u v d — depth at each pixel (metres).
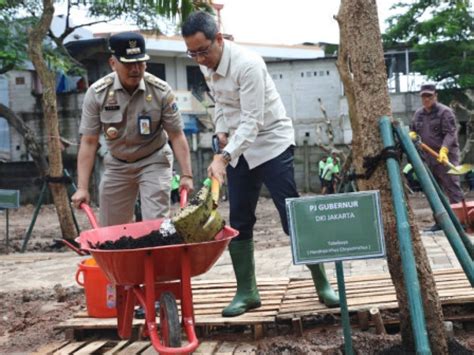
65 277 8.53
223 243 4.07
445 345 4.12
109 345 5.07
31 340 5.38
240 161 5.25
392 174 3.96
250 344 4.83
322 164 25.53
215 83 5.21
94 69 30.80
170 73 34.56
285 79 33.88
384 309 4.95
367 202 3.79
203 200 4.09
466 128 27.39
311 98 33.72
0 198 11.96
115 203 5.72
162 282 4.16
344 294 3.91
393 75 31.67
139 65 5.21
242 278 5.19
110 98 5.38
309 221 3.79
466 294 5.03
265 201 26.42
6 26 18.53
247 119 4.86
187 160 5.54
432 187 4.04
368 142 4.15
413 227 4.11
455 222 4.41
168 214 5.59
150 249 3.85
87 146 5.51
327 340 4.73
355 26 4.16
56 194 12.02
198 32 4.96
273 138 5.21
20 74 30.09
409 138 4.09
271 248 10.20
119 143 5.50
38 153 14.32
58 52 18.11
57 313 6.36
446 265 7.38
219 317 5.05
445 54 27.61
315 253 3.79
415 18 28.73
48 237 15.30
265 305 5.32
